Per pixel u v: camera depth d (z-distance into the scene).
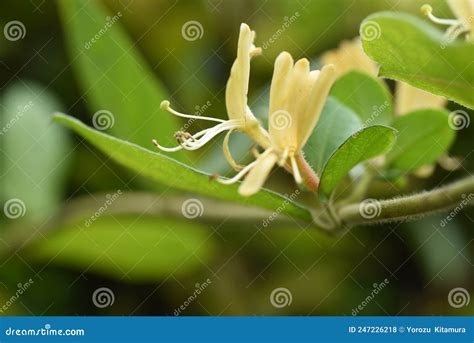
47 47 0.43
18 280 0.41
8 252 0.39
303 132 0.32
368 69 0.38
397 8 0.43
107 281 0.41
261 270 0.42
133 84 0.38
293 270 0.42
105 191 0.42
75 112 0.42
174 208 0.38
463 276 0.41
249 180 0.31
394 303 0.41
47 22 0.43
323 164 0.34
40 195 0.40
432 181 0.41
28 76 0.43
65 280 0.41
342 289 0.42
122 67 0.38
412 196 0.32
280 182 0.42
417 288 0.41
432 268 0.41
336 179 0.32
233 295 0.42
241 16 0.44
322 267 0.42
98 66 0.38
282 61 0.32
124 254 0.40
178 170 0.32
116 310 0.41
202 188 0.32
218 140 0.40
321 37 0.44
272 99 0.32
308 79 0.32
